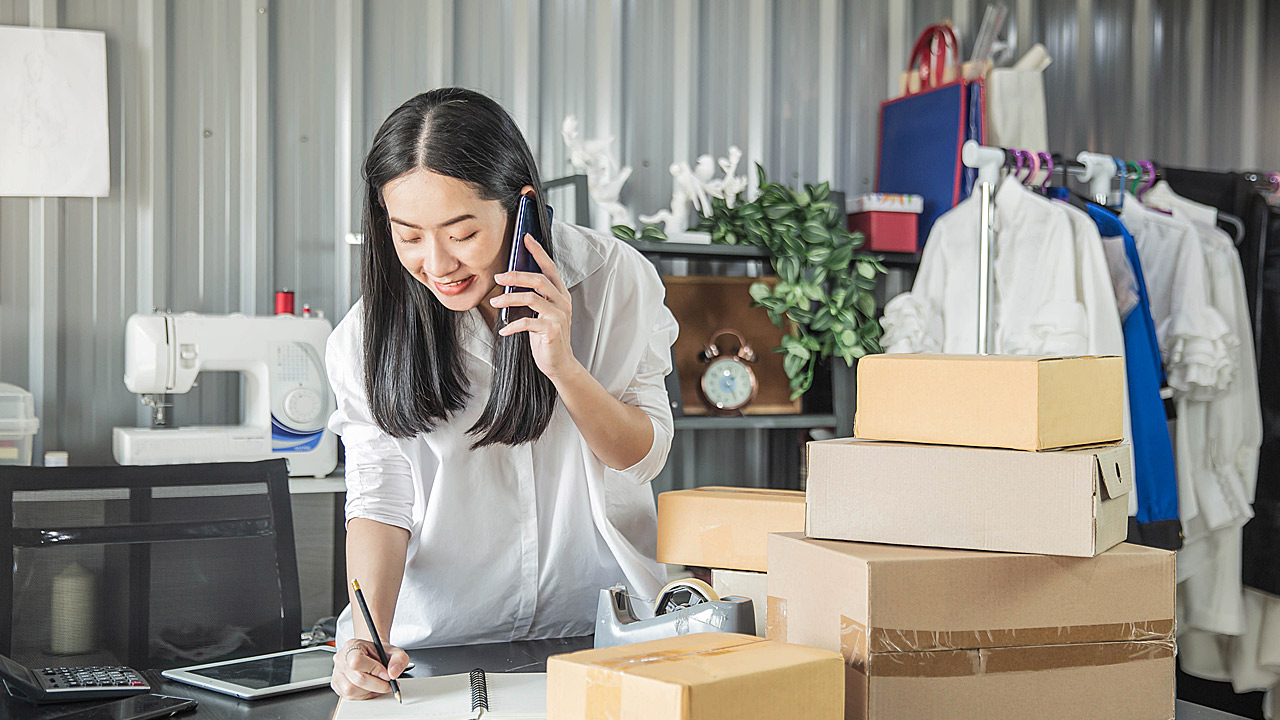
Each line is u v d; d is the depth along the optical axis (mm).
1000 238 2529
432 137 1204
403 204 1227
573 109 3041
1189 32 3686
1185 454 2674
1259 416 2697
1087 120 3562
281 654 1461
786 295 2814
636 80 3094
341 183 2830
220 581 1702
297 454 2473
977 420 1021
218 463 1752
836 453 1070
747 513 1354
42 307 2607
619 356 1579
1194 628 2801
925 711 963
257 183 2752
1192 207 2830
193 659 1663
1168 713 1061
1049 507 985
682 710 780
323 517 2506
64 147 2611
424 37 2902
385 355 1424
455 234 1236
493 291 1451
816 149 3295
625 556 1580
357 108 2828
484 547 1554
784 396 2988
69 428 2637
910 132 3145
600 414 1396
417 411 1432
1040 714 1005
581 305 1545
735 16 3209
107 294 2666
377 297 1409
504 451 1534
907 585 958
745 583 1353
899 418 1069
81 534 1614
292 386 2467
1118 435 1125
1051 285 2418
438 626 1562
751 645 935
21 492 1587
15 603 1547
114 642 1619
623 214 2828
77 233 2641
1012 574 994
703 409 2902
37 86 2596
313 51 2809
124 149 2678
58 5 2617
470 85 2951
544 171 3016
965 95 2973
